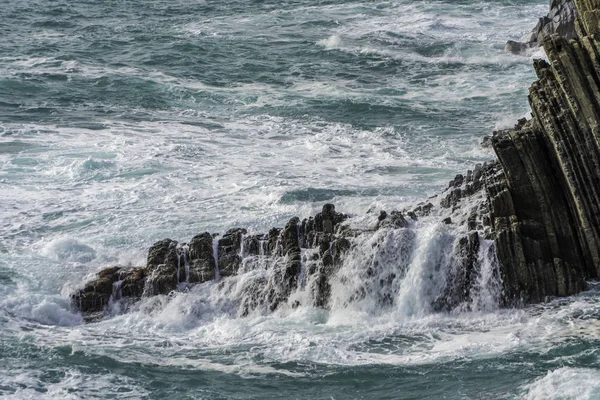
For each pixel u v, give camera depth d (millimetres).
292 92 146000
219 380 59000
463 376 57031
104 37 194500
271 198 94500
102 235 86375
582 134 67750
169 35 196500
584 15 70375
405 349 61719
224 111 136000
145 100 141750
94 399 56688
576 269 67750
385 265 68500
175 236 85625
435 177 101500
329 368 59719
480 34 194500
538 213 68812
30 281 76500
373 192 95938
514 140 69438
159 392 57656
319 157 111000
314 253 72125
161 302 72312
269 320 68375
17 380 58938
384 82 154500
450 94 144375
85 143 115812
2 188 100000
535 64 72938
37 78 152625
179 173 104312
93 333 68000
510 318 65125
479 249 67750
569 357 57969
